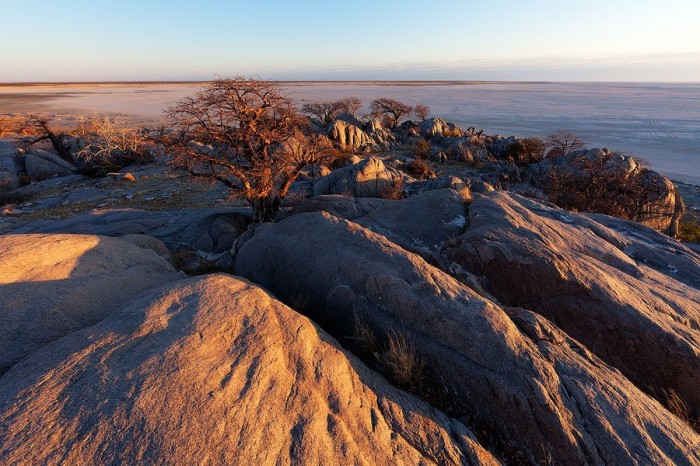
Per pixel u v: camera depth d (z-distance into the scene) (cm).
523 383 431
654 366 580
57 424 295
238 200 2444
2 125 6875
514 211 1021
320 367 412
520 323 534
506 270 729
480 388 446
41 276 577
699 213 3272
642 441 390
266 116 1535
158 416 306
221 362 377
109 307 554
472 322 489
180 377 346
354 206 1366
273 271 719
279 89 1480
